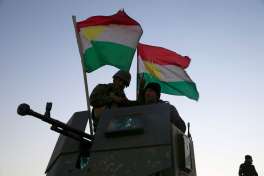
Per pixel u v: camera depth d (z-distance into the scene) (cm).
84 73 662
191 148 533
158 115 457
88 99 642
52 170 508
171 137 444
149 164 427
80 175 471
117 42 768
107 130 451
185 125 544
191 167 511
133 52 770
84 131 510
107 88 579
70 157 491
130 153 437
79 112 541
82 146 497
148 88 596
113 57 760
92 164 440
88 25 768
